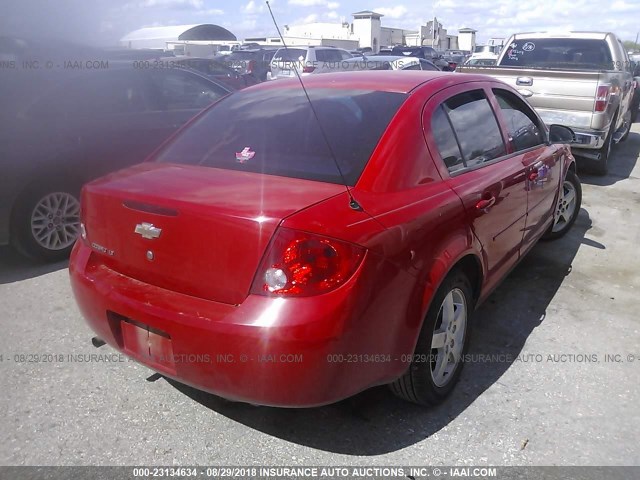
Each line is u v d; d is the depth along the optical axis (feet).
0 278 15.15
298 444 8.89
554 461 8.56
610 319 12.97
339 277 7.41
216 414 9.55
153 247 8.30
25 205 15.42
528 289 14.57
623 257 16.83
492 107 12.41
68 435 9.02
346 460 8.55
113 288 8.66
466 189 9.99
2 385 10.21
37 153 15.51
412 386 9.12
